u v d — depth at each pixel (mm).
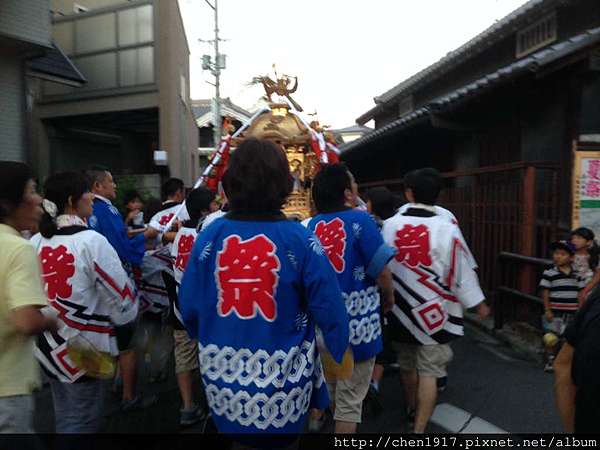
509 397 4199
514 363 5078
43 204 2920
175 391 4641
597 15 7172
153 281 4828
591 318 1850
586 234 4727
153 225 4488
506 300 5965
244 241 2080
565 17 7934
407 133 9367
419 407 3375
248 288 2027
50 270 2789
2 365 2008
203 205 3914
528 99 6754
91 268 2848
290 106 5340
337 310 2049
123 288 2971
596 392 1771
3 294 1974
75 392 2855
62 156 13469
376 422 3900
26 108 8594
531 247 5648
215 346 2072
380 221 4367
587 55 5195
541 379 4598
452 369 4926
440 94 13516
